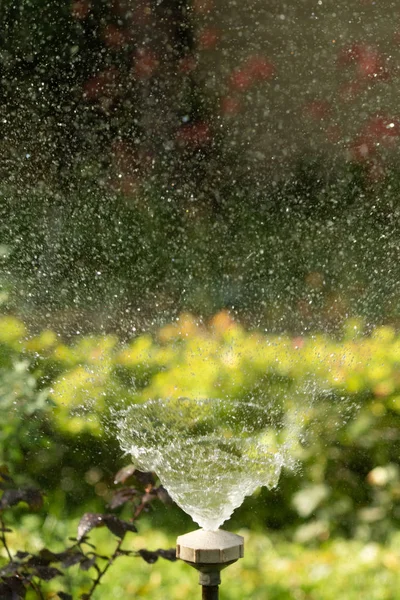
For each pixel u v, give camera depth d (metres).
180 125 13.27
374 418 5.16
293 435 5.04
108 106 13.20
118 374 5.77
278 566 4.55
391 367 5.36
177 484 2.68
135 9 13.17
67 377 5.64
